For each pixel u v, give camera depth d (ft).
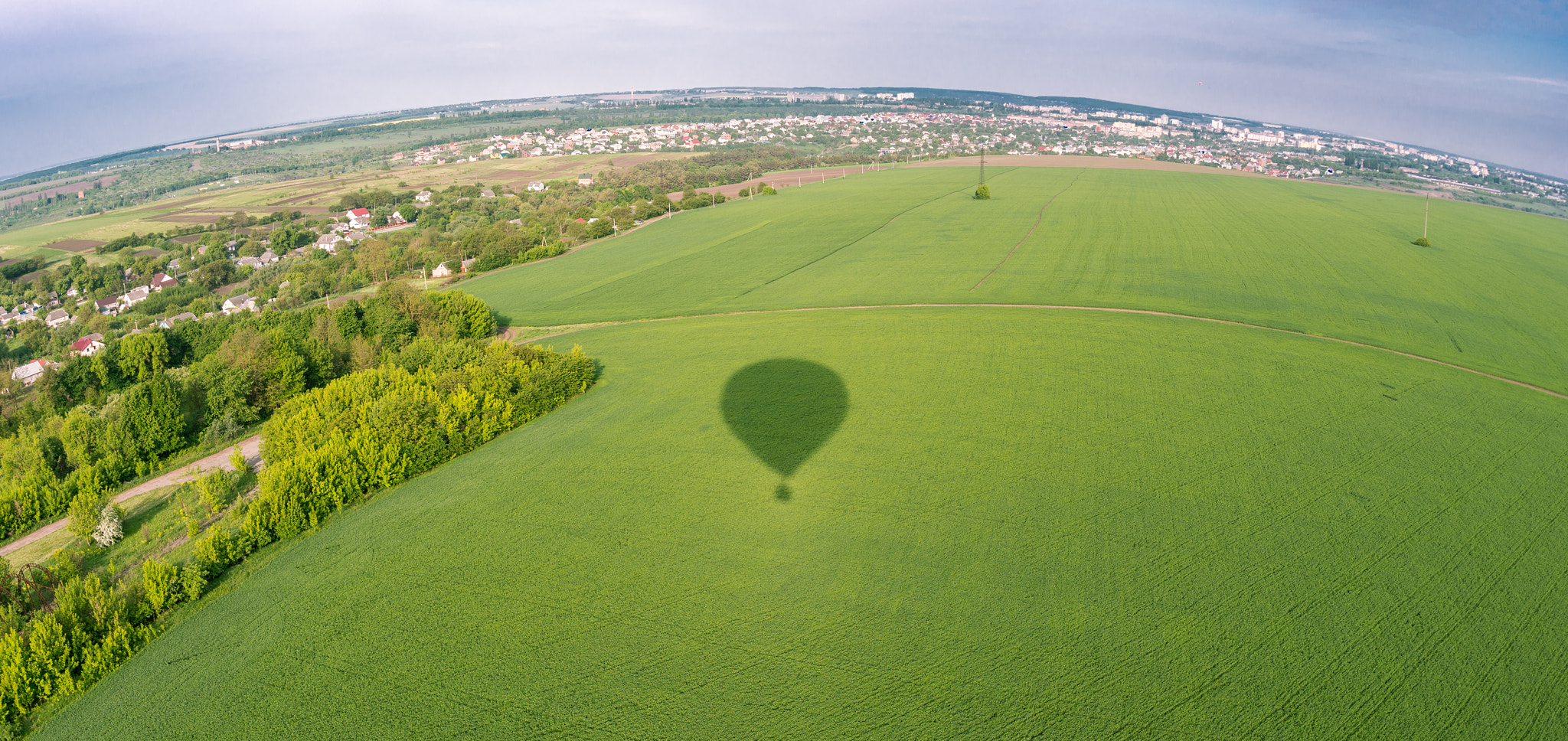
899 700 75.15
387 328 219.82
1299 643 81.00
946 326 204.54
